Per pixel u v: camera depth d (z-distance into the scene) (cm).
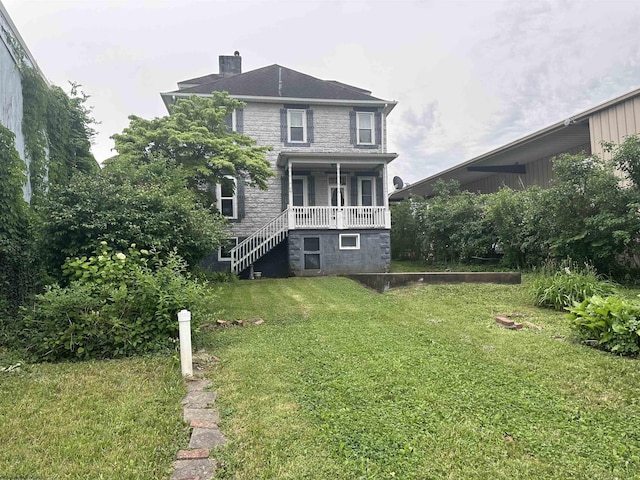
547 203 1022
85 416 338
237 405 360
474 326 634
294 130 1741
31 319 527
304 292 1018
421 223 1753
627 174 937
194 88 1691
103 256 579
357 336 579
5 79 746
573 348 502
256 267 1584
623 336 475
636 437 296
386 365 449
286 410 347
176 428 316
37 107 872
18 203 690
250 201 1675
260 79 1820
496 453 277
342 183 1748
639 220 868
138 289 546
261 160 1361
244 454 280
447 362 459
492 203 1300
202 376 436
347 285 1127
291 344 547
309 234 1505
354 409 345
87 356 500
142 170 880
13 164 679
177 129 1273
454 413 334
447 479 250
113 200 705
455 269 1394
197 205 953
